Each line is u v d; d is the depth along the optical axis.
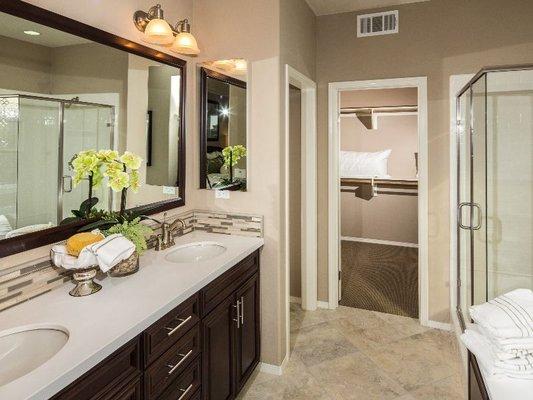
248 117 2.27
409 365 2.36
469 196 2.68
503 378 1.36
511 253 2.62
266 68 2.21
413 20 2.82
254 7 2.22
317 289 3.27
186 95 2.29
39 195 1.38
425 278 2.88
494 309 1.52
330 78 3.06
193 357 1.52
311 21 2.92
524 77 2.51
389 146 5.42
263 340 2.32
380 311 3.17
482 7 2.64
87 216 1.60
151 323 1.22
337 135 3.13
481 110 2.52
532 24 2.53
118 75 1.76
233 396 1.89
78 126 1.54
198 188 2.43
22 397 0.80
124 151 1.81
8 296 1.28
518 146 2.55
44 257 1.42
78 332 1.09
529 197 2.55
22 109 1.31
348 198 5.63
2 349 1.10
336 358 2.45
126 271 1.55
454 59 2.72
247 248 2.03
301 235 3.21
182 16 2.25
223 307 1.77
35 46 1.35
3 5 1.23
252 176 2.29
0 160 1.25
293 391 2.12
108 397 1.06
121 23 1.77
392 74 2.89
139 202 1.93
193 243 2.14
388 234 5.42
